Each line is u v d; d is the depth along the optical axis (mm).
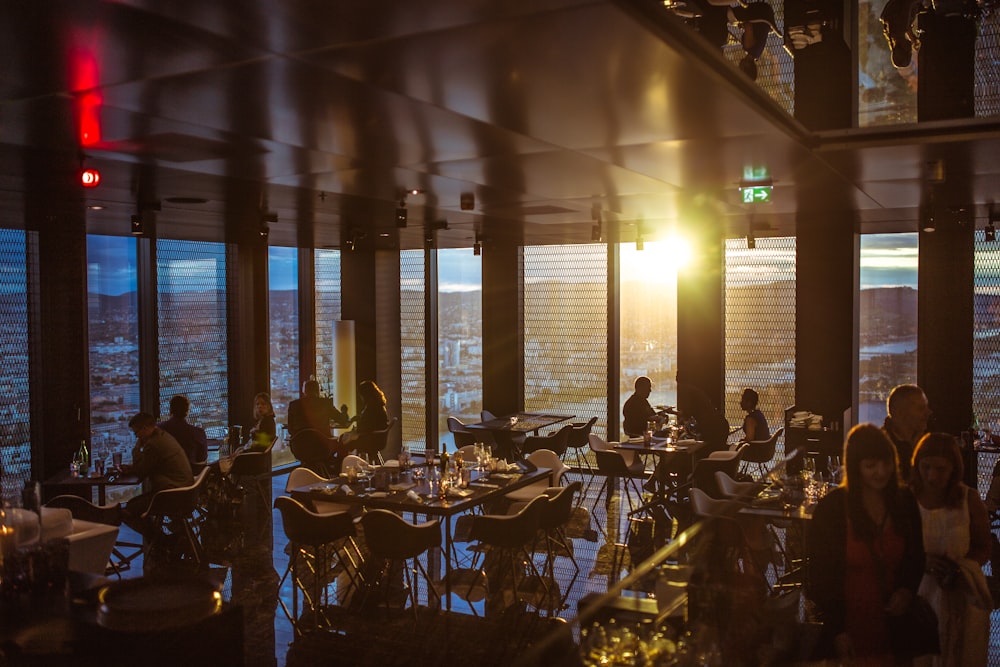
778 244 12281
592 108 4762
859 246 11867
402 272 15016
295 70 3912
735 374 12602
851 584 3086
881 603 3057
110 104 4633
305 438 10859
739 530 2385
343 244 13758
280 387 14141
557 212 10328
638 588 1943
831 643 3018
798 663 2469
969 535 3588
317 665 5816
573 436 11477
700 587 2002
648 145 5988
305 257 14430
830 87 8219
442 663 5828
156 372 11883
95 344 11219
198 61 3754
